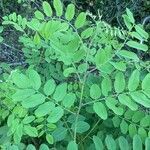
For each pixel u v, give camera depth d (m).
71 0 0.74
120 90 0.25
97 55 0.25
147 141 0.25
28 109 0.27
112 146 0.25
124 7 0.75
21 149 0.25
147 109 0.32
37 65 0.34
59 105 0.25
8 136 0.27
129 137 0.27
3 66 0.36
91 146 0.28
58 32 0.26
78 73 0.27
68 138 0.29
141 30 0.27
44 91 0.25
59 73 0.33
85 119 0.30
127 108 0.28
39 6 0.71
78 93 0.28
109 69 0.26
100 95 0.25
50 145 0.30
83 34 0.27
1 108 0.28
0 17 0.72
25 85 0.24
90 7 0.78
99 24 0.29
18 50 0.62
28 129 0.26
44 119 0.27
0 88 0.28
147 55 0.65
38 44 0.31
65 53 0.26
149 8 0.75
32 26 0.28
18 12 0.71
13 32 0.66
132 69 0.29
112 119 0.28
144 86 0.25
